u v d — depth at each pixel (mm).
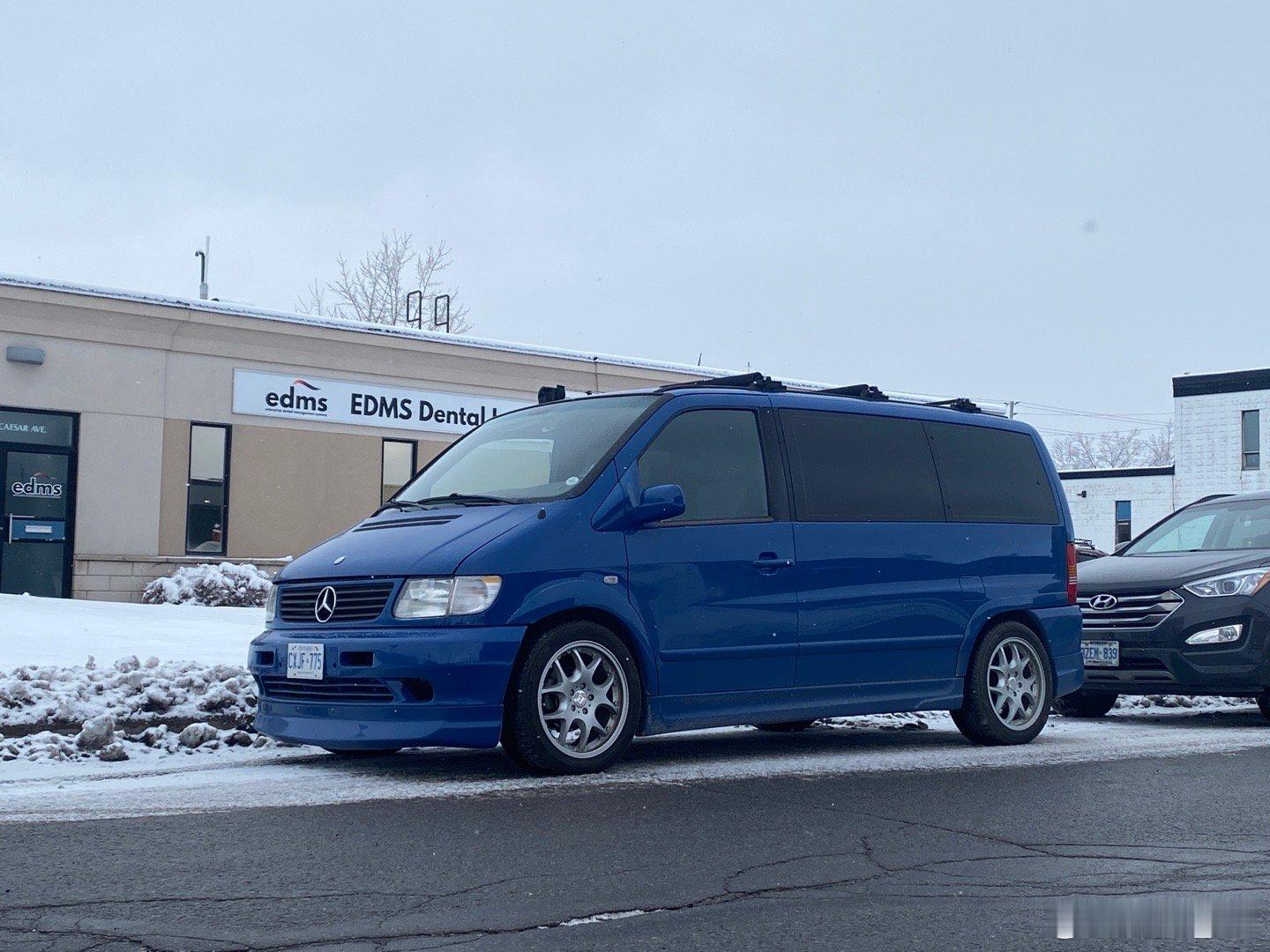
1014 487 8875
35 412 20094
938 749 8094
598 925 3967
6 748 7066
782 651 7422
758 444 7672
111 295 20359
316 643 6680
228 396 21891
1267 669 9602
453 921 3971
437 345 23734
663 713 7016
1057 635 8766
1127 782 6719
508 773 6734
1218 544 11055
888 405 8445
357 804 5816
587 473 7023
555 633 6617
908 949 3779
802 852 4969
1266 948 3836
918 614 8047
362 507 23234
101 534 20594
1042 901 4297
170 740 7445
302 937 3791
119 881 4414
